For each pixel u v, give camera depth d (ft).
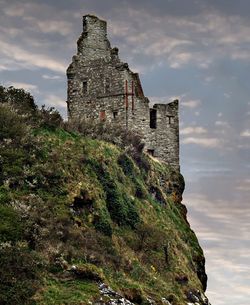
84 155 169.78
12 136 162.20
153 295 148.15
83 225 152.35
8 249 131.95
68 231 146.10
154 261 163.22
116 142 189.98
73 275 136.05
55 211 149.48
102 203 161.89
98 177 167.53
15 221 139.64
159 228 176.76
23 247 135.95
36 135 168.04
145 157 198.90
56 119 176.76
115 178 173.47
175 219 194.29
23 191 150.82
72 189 156.76
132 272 152.35
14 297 123.95
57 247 140.26
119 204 167.32
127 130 198.80
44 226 143.95
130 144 193.06
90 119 197.36
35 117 174.09
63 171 160.25
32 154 160.56
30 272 130.52
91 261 143.23
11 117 165.48
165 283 158.30
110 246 153.28
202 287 180.34
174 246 176.24
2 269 127.65
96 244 149.48
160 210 187.32
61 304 126.93
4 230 136.56
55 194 154.20
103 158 173.58
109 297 134.41
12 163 155.43
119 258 151.94
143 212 176.45
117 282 143.54
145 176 191.93
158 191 193.98
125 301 135.95
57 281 133.69
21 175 153.48
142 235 166.50
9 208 142.41
